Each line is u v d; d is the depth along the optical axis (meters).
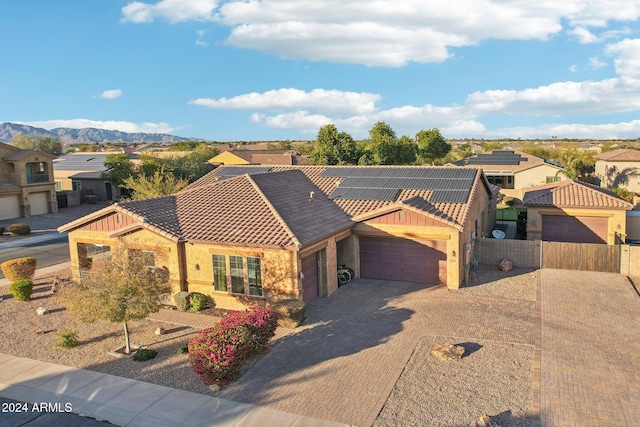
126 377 16.17
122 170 58.34
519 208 40.41
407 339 18.28
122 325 20.77
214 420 13.52
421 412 13.59
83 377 16.25
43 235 41.59
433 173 29.72
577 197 30.69
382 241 25.69
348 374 15.84
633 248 25.25
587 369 15.66
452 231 23.62
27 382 15.99
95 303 17.03
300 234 21.64
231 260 21.92
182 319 21.25
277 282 21.17
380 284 25.16
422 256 24.86
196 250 22.52
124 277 17.58
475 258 28.06
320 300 22.95
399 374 15.71
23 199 50.44
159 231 22.52
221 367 15.02
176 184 42.28
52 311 22.69
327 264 23.41
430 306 21.61
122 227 23.86
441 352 16.66
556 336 18.14
